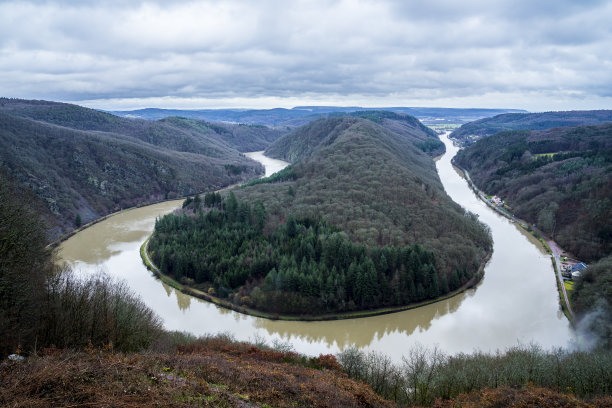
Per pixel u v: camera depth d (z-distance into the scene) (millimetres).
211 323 72438
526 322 73250
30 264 35281
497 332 69688
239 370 27781
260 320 74438
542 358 42000
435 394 36656
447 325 72312
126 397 18531
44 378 18719
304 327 72250
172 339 45125
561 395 31922
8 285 30391
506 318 74875
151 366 24016
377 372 39938
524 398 31219
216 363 28422
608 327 62562
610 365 38625
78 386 18703
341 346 65125
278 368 32906
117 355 25125
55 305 35062
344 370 40062
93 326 35406
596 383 37188
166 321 72562
